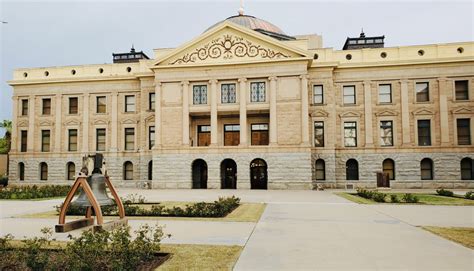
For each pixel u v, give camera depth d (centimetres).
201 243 1184
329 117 4747
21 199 3058
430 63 4681
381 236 1293
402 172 4684
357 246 1127
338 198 3000
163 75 4772
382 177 4031
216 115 4616
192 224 1593
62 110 5459
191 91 4744
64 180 5366
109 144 5325
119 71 5369
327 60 4834
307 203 2548
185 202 2616
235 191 4066
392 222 1633
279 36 5753
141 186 5053
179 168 4628
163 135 4728
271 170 4422
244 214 1930
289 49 4481
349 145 4847
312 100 4800
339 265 906
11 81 5531
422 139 4731
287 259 969
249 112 4731
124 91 5347
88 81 5397
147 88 5178
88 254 855
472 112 4597
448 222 1633
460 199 2852
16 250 995
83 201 1331
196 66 4669
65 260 870
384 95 4828
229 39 4656
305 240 1227
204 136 4956
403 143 4709
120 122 5322
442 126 4634
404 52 4781
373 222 1636
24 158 5494
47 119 5488
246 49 4619
